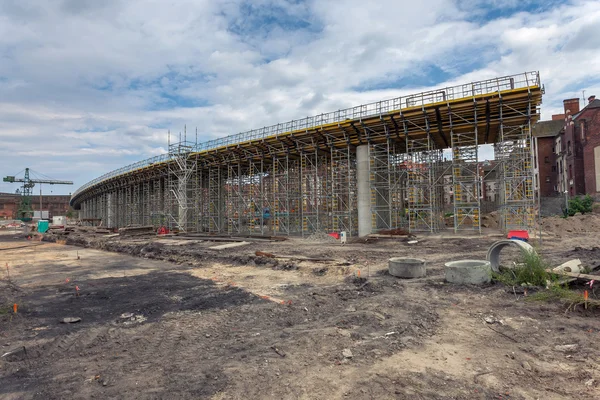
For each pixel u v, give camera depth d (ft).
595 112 160.45
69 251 98.43
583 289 33.04
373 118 97.81
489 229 110.32
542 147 206.80
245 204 143.54
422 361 20.40
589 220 106.22
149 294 42.22
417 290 36.96
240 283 46.60
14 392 18.63
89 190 288.71
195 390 17.88
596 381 17.39
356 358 21.01
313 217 127.44
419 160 106.73
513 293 33.45
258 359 21.53
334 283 44.45
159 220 176.35
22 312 34.91
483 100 83.35
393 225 111.24
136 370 20.84
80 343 25.91
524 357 20.56
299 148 120.88
